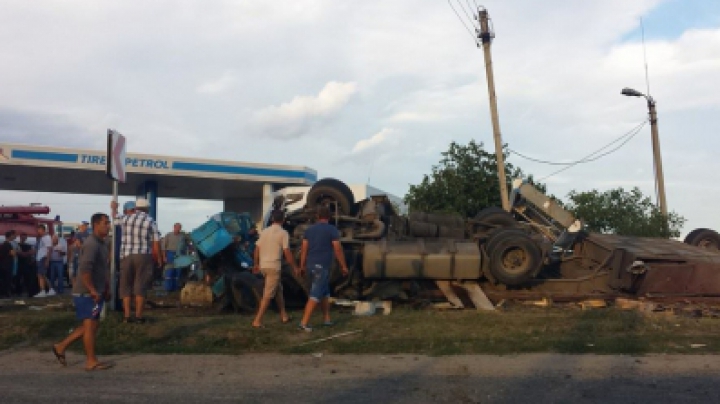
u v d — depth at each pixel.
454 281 12.36
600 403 6.27
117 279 10.91
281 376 7.23
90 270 7.41
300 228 13.02
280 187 29.23
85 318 7.47
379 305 11.46
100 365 7.54
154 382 6.99
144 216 9.86
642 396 6.48
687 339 8.94
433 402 6.28
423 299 12.30
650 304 11.67
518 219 15.30
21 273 16.73
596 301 12.18
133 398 6.39
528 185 14.47
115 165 10.29
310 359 8.04
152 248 9.95
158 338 8.89
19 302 13.14
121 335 8.97
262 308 9.46
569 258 13.62
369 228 12.94
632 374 7.29
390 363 7.80
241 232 13.30
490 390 6.67
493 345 8.54
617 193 21.44
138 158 25.98
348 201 13.36
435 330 9.30
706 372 7.38
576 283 12.98
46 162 24.53
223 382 6.99
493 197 23.44
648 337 9.02
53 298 14.71
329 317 9.91
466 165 23.75
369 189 22.62
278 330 9.23
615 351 8.33
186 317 10.55
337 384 6.90
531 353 8.30
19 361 7.98
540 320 9.98
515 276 12.21
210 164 27.17
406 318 10.18
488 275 12.58
